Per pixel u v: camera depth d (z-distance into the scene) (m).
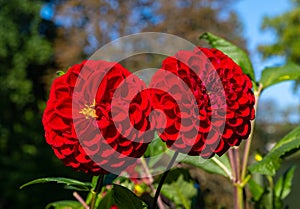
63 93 0.42
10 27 4.11
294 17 5.62
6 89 3.92
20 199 2.57
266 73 0.70
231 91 0.42
